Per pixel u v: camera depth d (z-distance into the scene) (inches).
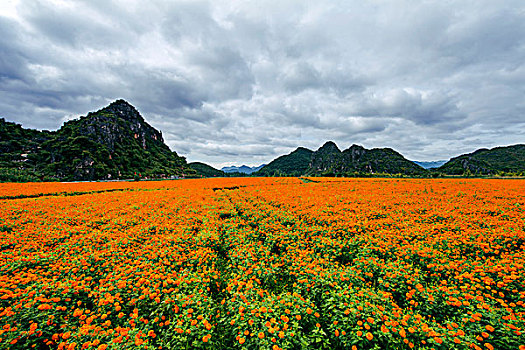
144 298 202.2
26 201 796.0
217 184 1568.7
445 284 224.7
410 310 191.8
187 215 552.1
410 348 144.7
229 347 166.2
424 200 720.3
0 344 146.9
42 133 6688.0
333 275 230.8
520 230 356.2
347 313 163.5
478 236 344.5
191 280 231.8
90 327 166.4
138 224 491.8
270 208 625.0
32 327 156.6
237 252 311.1
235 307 187.8
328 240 348.5
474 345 136.6
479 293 200.1
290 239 370.3
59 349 149.3
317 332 158.7
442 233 382.9
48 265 282.0
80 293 217.8
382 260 274.5
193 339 160.2
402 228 416.2
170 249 317.4
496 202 642.2
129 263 279.0
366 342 147.7
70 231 430.0
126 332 158.1
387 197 798.5
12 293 196.1
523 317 165.5
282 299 189.9
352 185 1315.2
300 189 1135.6
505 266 230.1
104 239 381.7
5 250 342.3
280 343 146.9
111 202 773.9
